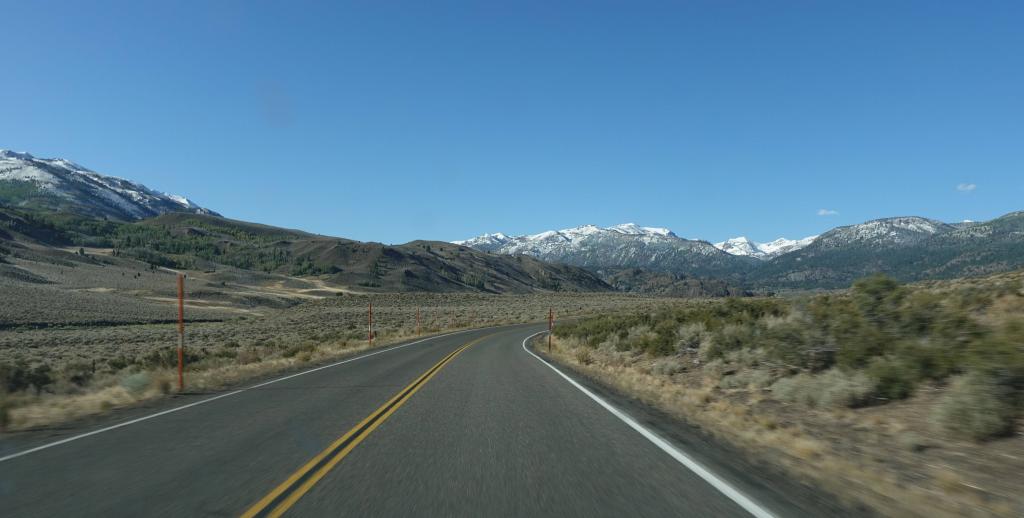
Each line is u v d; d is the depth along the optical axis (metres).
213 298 149.25
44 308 86.00
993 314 16.75
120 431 10.21
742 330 18.30
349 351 31.16
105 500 6.20
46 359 33.41
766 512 5.63
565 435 9.52
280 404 13.10
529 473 7.19
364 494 6.35
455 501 6.09
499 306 108.00
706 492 6.30
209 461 7.90
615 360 23.22
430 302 116.19
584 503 5.99
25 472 7.45
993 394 7.79
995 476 6.56
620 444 8.80
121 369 25.36
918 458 7.46
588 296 139.00
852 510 5.69
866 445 8.32
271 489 6.55
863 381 10.64
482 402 13.24
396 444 8.91
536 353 29.77
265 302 155.12
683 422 10.71
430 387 15.98
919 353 10.41
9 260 148.75
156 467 7.60
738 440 9.05
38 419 11.75
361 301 114.25
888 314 13.59
